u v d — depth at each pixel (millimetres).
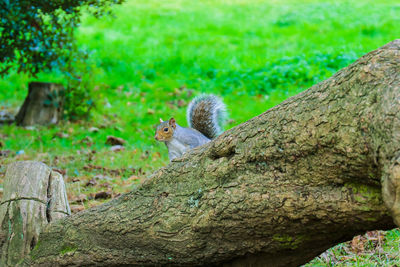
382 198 2367
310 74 10820
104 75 12641
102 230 3770
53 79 12766
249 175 2994
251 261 3293
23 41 9555
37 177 4684
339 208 2611
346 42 12922
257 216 2941
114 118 10203
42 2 8703
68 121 10117
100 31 16547
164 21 18188
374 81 2404
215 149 3225
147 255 3566
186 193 3344
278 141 2793
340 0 19484
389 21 15289
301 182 2750
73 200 6059
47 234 4168
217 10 19703
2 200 4551
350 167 2492
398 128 2166
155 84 12148
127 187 6473
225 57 13500
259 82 11227
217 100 6914
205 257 3320
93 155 7891
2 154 8086
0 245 4344
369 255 4250
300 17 17219
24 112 10117
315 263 4238
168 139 6344
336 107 2520
